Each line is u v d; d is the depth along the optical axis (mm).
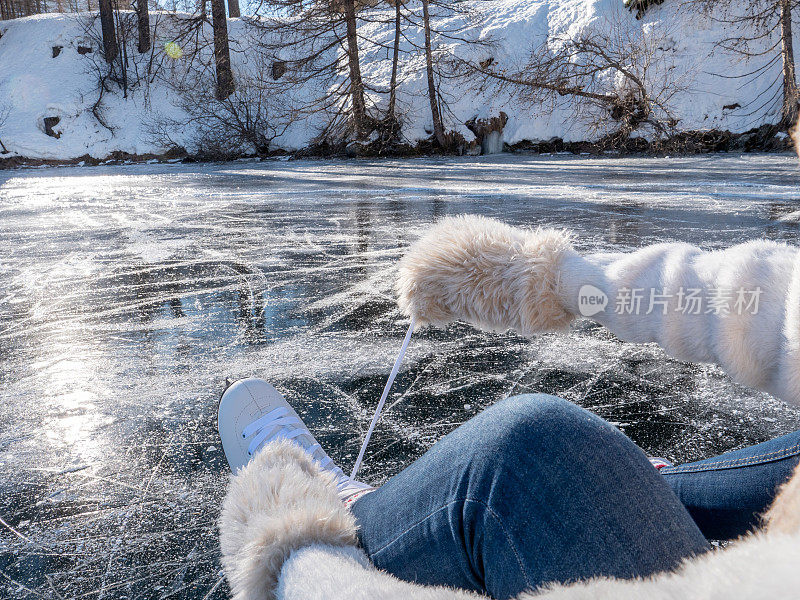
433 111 19359
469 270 812
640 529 635
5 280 4164
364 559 732
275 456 917
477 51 21250
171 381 2465
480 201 7535
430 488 754
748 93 16656
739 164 12039
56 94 22812
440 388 2369
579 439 679
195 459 1852
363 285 3875
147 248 5184
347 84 21531
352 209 7203
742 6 17766
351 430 2047
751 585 307
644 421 2049
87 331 3105
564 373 2480
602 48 17453
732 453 1017
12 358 2752
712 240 4746
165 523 1527
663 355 2637
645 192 7895
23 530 1510
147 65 24188
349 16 19000
